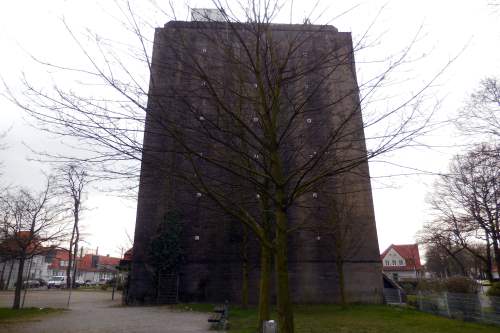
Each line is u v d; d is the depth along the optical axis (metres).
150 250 23.86
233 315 17.83
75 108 5.49
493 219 22.58
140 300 23.64
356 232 24.66
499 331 14.05
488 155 15.16
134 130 5.80
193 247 24.48
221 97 7.09
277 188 6.71
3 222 20.95
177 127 6.37
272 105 6.82
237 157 8.20
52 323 15.12
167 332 12.80
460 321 16.69
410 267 70.25
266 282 10.34
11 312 18.58
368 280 24.23
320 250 24.52
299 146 8.86
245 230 22.22
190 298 23.70
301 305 23.09
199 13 6.57
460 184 27.33
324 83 8.84
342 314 18.62
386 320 16.44
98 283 71.31
